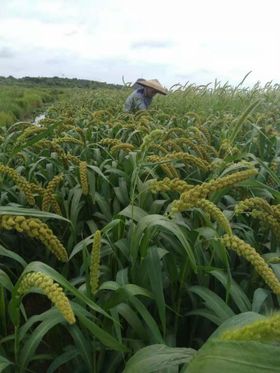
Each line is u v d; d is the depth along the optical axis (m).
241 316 1.55
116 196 4.28
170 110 10.82
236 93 11.50
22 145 3.87
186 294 2.85
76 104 18.33
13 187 4.21
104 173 4.53
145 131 5.68
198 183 4.55
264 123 7.57
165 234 2.62
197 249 2.67
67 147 6.57
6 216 1.72
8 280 1.92
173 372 1.84
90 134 6.58
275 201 4.08
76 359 2.53
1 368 1.72
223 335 0.99
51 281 1.30
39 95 42.84
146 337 2.27
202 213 2.54
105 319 2.23
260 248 3.45
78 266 3.72
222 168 3.52
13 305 1.69
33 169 4.36
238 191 3.97
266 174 4.36
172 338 2.57
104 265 3.00
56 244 1.76
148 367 1.56
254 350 0.91
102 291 2.57
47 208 3.08
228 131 5.51
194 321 2.78
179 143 4.88
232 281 2.45
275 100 11.91
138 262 2.62
